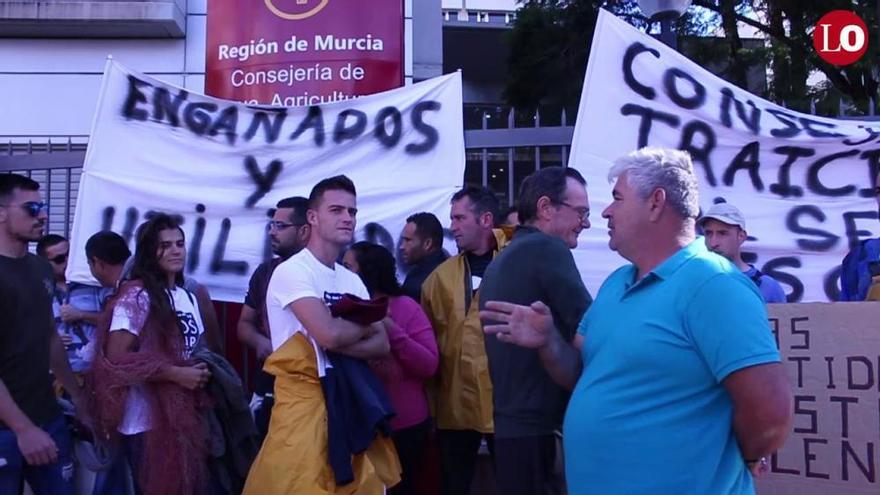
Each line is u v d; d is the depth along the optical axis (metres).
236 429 3.93
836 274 4.84
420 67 9.62
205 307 4.71
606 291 2.57
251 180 5.22
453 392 4.29
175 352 3.78
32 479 3.72
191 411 3.75
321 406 3.40
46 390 3.80
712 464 2.23
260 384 4.57
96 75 9.32
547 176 3.35
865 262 4.37
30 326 3.71
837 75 14.09
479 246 4.48
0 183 3.70
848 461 3.13
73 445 4.16
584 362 2.59
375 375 3.67
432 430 4.43
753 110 4.91
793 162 4.89
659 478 2.25
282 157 5.24
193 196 5.18
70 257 5.09
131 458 3.77
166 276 3.97
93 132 5.23
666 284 2.33
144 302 3.80
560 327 3.15
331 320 3.37
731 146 4.91
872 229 4.80
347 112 5.28
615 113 4.90
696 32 14.30
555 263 3.15
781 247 4.86
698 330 2.23
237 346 5.82
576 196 3.31
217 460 3.88
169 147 5.27
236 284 5.13
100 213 5.16
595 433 2.36
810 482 3.19
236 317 5.86
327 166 5.23
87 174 5.18
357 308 3.39
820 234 4.84
